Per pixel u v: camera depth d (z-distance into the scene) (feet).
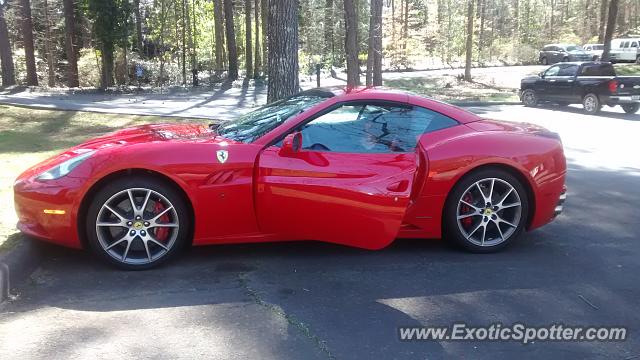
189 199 13.58
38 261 14.07
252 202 13.85
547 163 15.55
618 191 23.86
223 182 13.65
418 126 15.24
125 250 13.66
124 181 13.33
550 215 15.97
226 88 95.45
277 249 15.60
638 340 10.77
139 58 115.55
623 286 13.37
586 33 185.37
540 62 148.36
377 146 14.29
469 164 14.96
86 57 107.86
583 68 60.75
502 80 106.01
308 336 10.69
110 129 39.93
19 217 13.85
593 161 31.73
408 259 15.07
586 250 16.03
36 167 14.51
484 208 15.38
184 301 12.17
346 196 13.50
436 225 15.33
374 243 13.80
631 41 133.39
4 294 12.09
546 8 214.48
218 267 14.20
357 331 10.93
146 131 15.79
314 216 13.78
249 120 16.01
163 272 13.78
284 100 16.84
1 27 86.99
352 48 59.77
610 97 56.65
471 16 101.60
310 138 14.21
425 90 89.40
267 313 11.65
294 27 26.86
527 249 16.08
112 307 11.82
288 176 13.62
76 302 12.02
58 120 44.01
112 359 9.73
